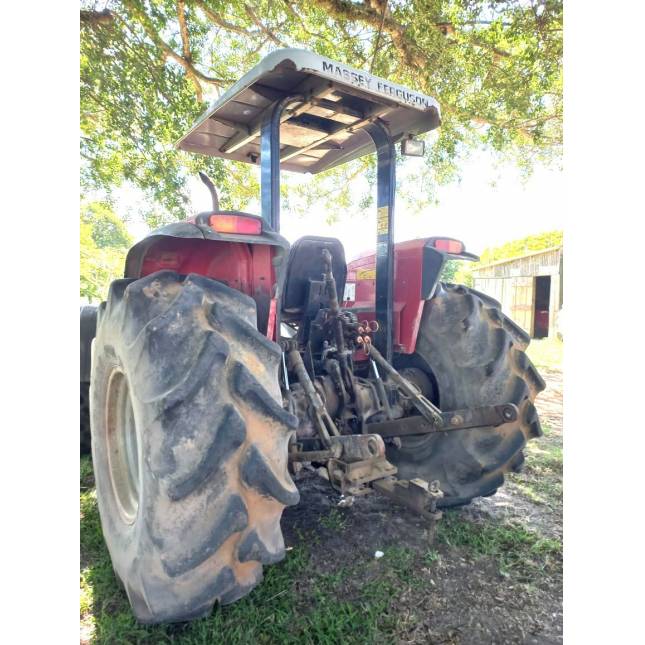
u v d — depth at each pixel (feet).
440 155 31.91
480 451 8.30
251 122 9.53
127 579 5.51
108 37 23.93
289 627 5.83
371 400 8.54
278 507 5.16
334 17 23.68
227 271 6.99
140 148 26.94
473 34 25.99
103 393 6.93
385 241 9.25
